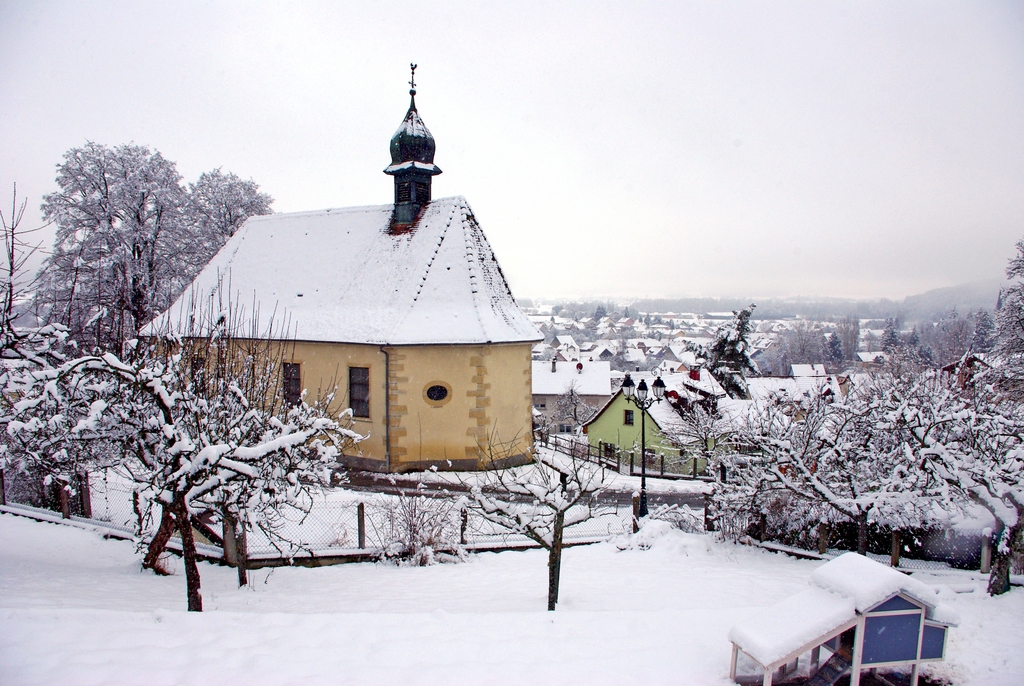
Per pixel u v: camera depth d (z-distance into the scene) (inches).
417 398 844.6
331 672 239.3
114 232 1158.3
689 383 1387.8
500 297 936.3
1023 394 956.6
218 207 1424.7
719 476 678.5
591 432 1524.4
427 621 294.4
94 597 367.9
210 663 242.5
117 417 365.7
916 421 448.8
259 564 505.7
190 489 333.7
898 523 529.0
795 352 4498.0
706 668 258.1
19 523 602.5
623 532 647.8
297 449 379.6
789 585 452.1
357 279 927.0
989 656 292.2
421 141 941.2
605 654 266.8
